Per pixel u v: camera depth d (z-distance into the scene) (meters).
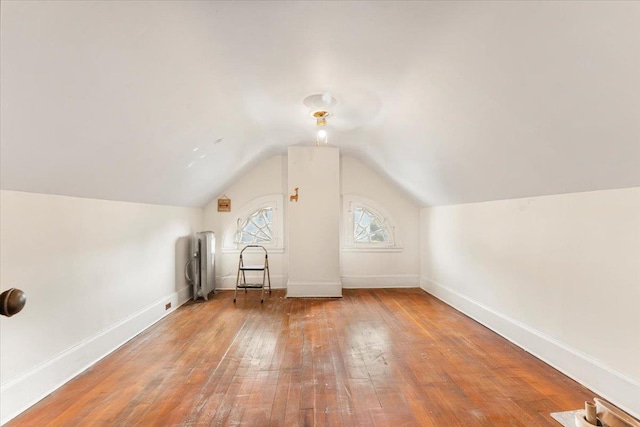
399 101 2.58
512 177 2.62
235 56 1.93
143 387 2.12
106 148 2.08
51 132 1.62
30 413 1.84
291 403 1.94
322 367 2.40
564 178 2.19
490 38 1.54
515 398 1.99
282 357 2.58
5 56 1.16
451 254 4.18
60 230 2.21
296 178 4.63
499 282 3.14
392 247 5.26
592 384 2.09
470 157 2.77
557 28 1.30
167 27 1.48
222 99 2.44
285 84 2.38
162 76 1.79
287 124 3.45
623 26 1.15
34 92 1.36
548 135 1.92
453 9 1.47
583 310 2.19
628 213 1.89
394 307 4.07
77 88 1.49
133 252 3.13
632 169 1.74
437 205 4.59
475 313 3.54
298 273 4.63
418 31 1.69
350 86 2.41
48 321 2.09
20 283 1.90
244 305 4.18
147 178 2.92
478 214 3.53
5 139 1.47
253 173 5.20
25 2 1.04
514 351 2.70
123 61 1.52
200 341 2.92
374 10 1.54
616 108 1.47
